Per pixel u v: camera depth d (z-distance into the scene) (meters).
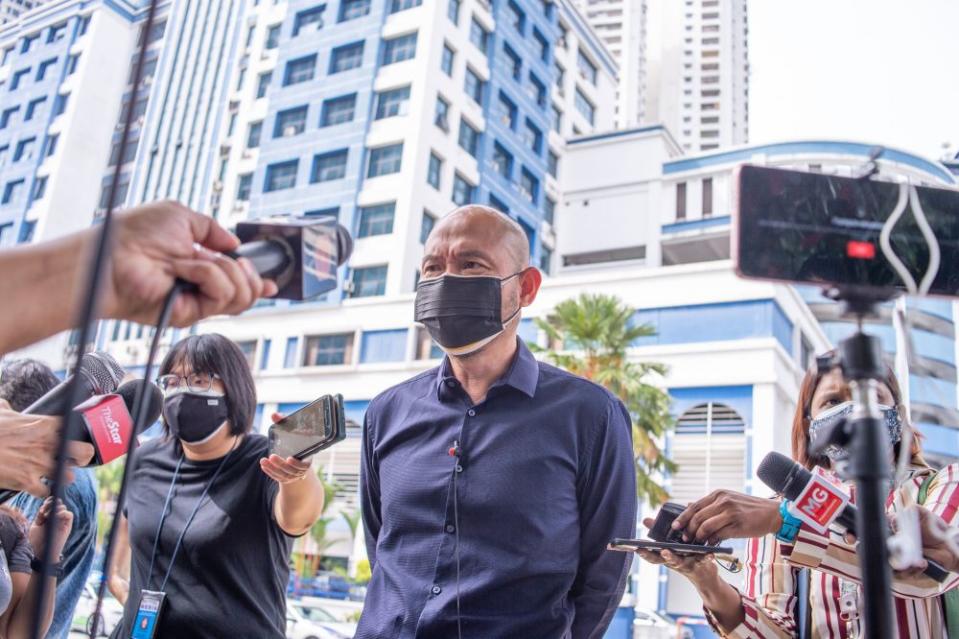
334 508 25.62
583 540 2.09
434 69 27.88
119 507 0.77
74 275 0.73
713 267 22.89
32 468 1.51
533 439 2.06
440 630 1.90
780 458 1.45
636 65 92.12
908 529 1.38
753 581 2.06
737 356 21.95
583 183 37.34
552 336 18.62
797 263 1.03
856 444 1.03
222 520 2.26
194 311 0.79
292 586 25.09
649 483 17.88
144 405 0.77
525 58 33.66
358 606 21.11
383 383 25.36
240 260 0.80
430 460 2.11
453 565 1.97
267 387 27.06
